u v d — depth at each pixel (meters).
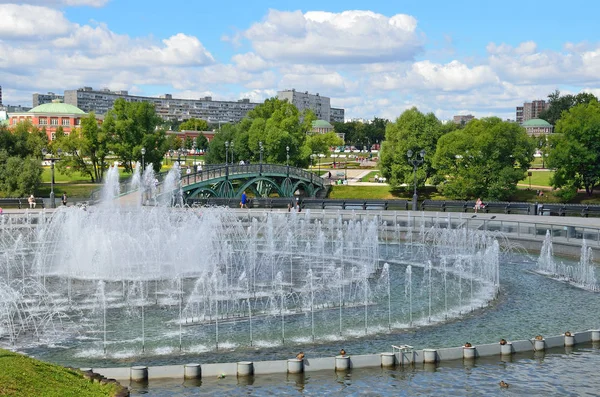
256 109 147.62
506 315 32.34
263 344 27.17
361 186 113.50
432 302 35.09
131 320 30.95
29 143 108.31
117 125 110.88
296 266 46.47
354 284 39.88
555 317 31.98
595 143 90.56
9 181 91.06
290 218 68.50
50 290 37.47
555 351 26.19
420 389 22.06
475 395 21.59
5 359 17.94
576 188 93.06
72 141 111.56
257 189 101.19
